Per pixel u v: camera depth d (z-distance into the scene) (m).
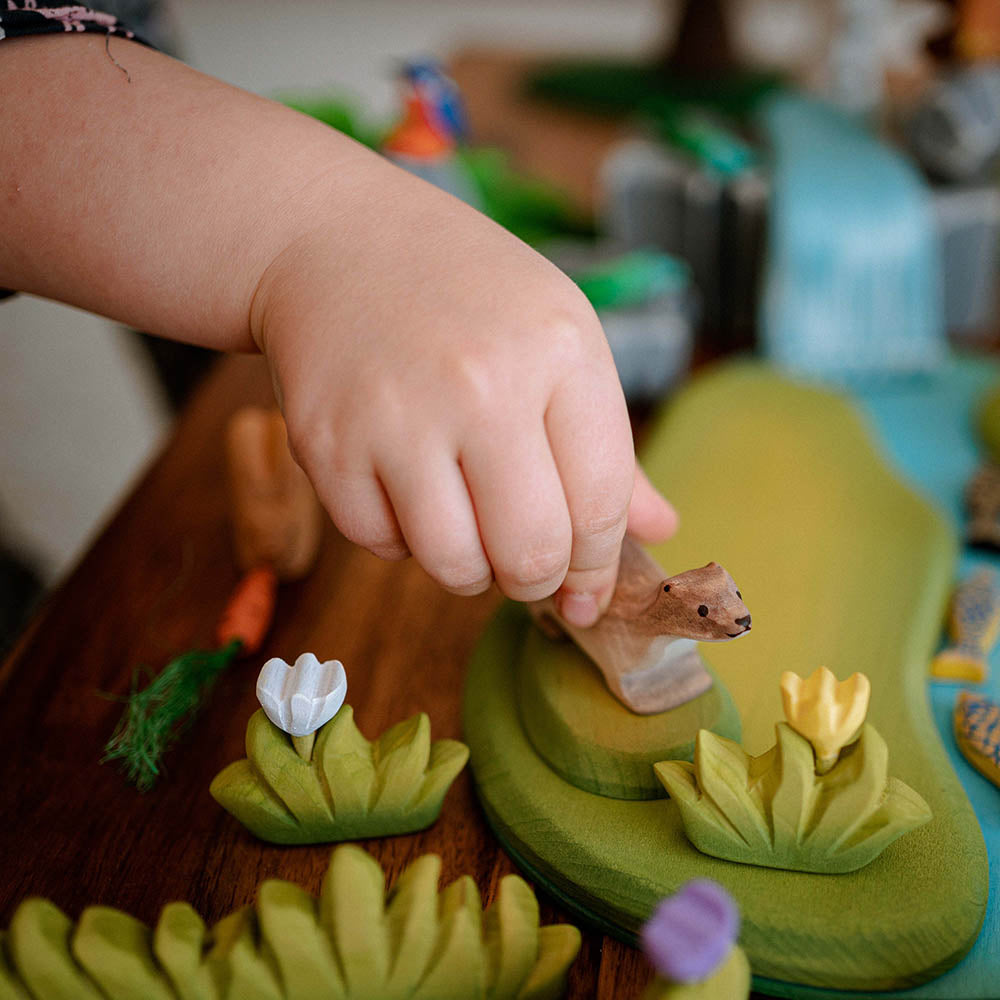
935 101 0.37
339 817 0.21
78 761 0.24
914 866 0.19
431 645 0.27
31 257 0.20
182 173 0.19
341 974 0.17
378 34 0.96
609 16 0.90
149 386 0.68
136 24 0.39
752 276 0.40
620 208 0.41
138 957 0.17
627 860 0.20
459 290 0.17
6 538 0.58
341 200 0.18
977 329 0.40
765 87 0.55
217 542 0.31
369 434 0.17
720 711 0.22
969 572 0.28
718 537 0.28
